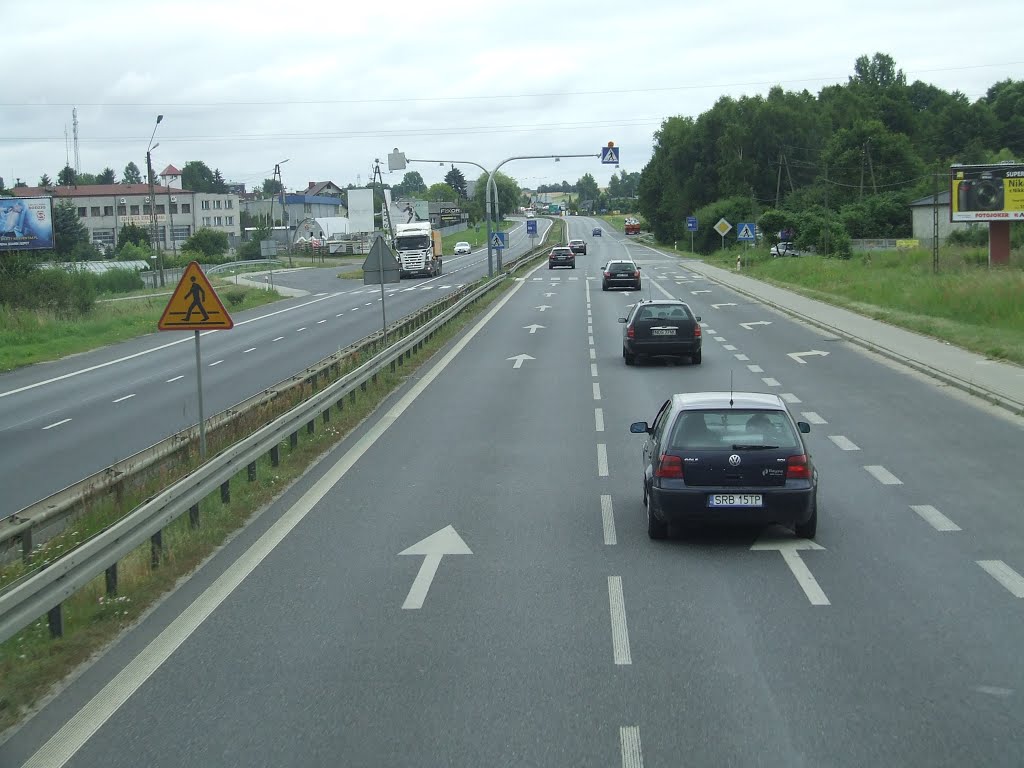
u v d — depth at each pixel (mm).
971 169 49375
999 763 5645
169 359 33875
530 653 7594
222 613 8805
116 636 8336
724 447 10539
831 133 136125
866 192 119625
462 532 11367
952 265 51875
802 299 45000
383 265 26625
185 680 7281
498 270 63281
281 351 33969
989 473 13703
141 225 159375
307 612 8750
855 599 8750
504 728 6262
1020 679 6859
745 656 7426
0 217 61375
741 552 10406
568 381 23781
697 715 6383
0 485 15766
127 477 12477
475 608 8734
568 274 73000
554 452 15867
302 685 7098
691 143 135750
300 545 11016
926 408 18953
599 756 5840
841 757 5754
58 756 6133
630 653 7539
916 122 145875
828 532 11070
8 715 6762
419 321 34469
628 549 10594
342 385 19141
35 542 11258
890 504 12219
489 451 16062
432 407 20531
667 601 8805
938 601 8633
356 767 5805
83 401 25219
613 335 34094
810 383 22484
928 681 6863
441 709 6590
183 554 10492
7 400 26406
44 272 50312
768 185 130250
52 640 8117
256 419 17281
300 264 107625
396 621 8445
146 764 5965
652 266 85062
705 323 37594
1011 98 153625
